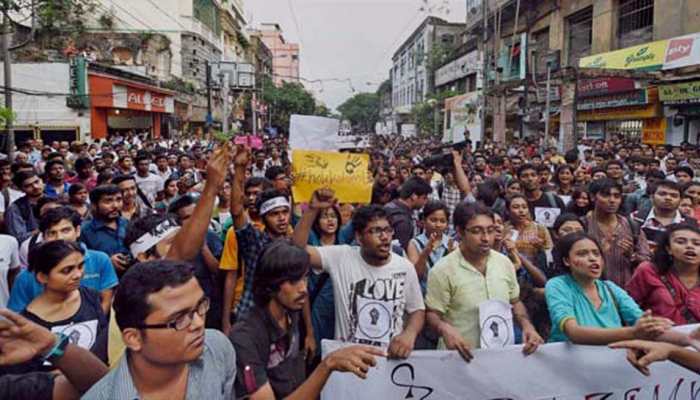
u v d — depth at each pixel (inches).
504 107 1231.5
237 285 170.1
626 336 107.3
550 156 601.6
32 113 891.4
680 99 665.6
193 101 1464.1
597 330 112.3
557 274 173.0
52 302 120.7
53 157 302.8
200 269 176.2
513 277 139.9
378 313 127.9
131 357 71.5
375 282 129.2
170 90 1258.0
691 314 134.5
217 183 110.1
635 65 759.7
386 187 291.6
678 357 102.3
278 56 3850.9
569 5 1055.0
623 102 793.6
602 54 879.1
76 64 892.0
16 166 279.0
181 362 69.6
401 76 3115.2
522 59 1109.7
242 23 2417.6
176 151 552.1
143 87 1087.0
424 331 144.3
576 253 124.6
